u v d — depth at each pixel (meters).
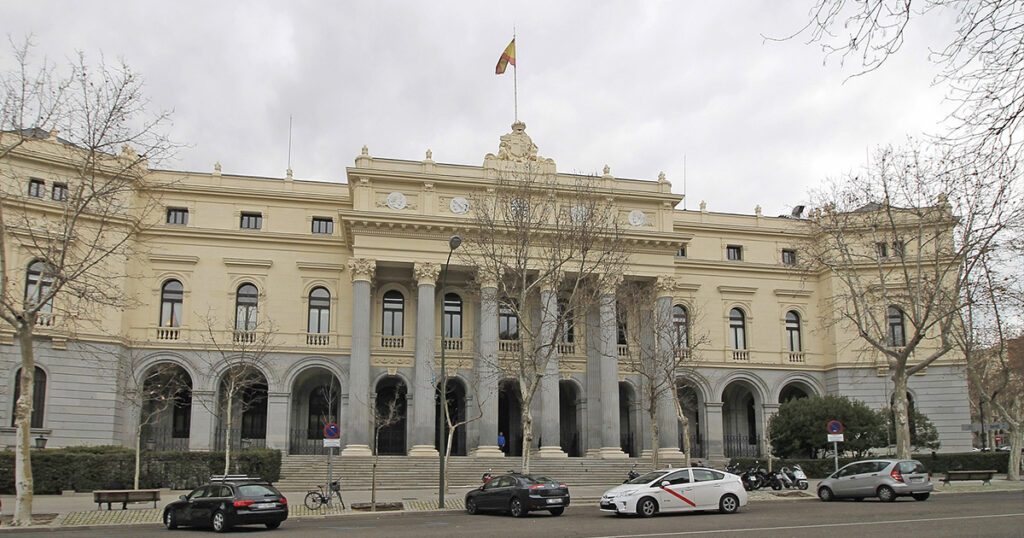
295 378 56.38
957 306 40.59
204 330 55.47
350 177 54.88
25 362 27.36
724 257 65.88
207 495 25.55
